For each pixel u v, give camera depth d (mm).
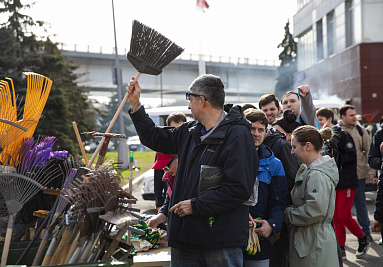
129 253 2412
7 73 18125
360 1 25984
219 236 2496
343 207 5418
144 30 2848
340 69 28672
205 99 2656
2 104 2506
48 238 2312
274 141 3479
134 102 2879
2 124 2463
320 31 32688
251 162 2514
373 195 10211
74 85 24172
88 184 2217
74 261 2160
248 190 2471
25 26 21188
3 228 2535
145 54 2838
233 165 2461
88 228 2203
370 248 6016
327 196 3086
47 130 18438
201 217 2506
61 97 19281
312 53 34188
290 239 3229
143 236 3750
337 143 4836
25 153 2490
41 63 19734
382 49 25500
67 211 2295
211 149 2562
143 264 3143
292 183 3377
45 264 2205
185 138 2855
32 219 2648
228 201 2443
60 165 2736
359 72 26062
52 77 20266
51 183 2721
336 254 3141
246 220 2604
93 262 2025
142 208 9711
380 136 5297
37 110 2691
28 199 2348
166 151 2971
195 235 2518
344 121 6684
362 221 5859
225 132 2547
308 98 4074
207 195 2461
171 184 3586
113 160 2764
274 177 3109
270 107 4281
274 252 3361
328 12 30859
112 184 2299
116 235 2258
